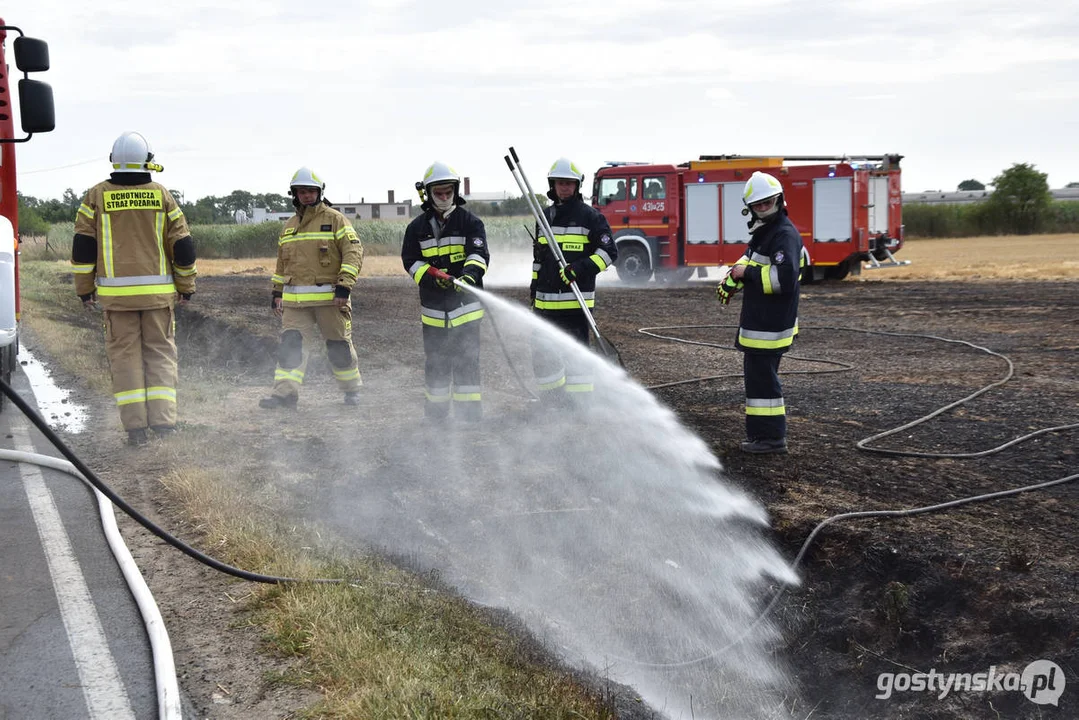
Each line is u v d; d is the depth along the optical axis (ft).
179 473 17.74
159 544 14.74
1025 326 40.65
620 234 73.41
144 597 12.47
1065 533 15.40
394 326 45.19
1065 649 12.73
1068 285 59.26
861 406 24.93
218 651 11.29
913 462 19.51
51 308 51.42
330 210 25.16
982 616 13.69
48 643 11.51
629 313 50.39
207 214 231.30
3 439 21.26
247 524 15.16
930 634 13.93
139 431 20.51
